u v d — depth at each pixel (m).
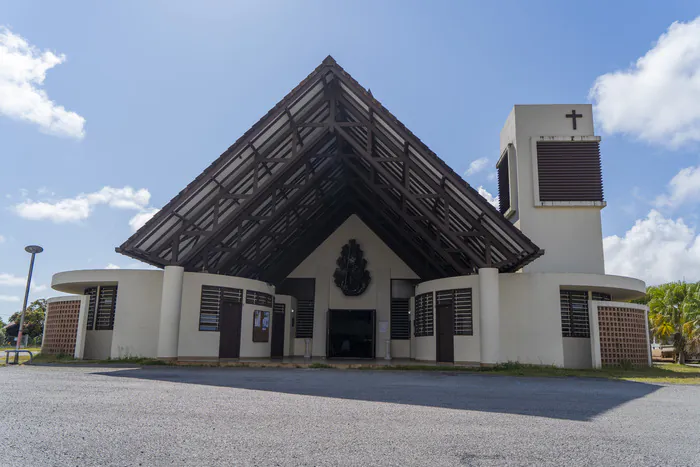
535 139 20.88
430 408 6.53
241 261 20.11
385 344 23.53
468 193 15.52
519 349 16.39
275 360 18.50
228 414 5.64
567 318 16.83
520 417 5.92
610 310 16.84
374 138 18.02
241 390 8.23
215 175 15.43
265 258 22.98
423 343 19.70
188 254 16.48
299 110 16.58
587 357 16.78
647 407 7.04
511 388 9.54
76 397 6.74
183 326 16.34
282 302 22.94
